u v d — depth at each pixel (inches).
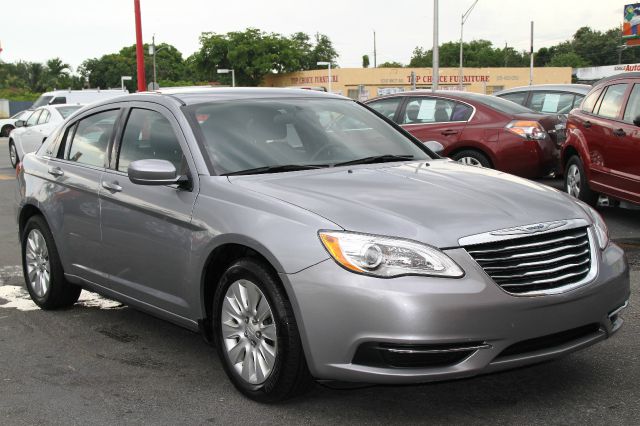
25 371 176.2
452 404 151.3
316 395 157.2
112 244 191.3
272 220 147.3
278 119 190.2
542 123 414.6
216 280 166.4
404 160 191.6
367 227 138.9
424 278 132.7
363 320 132.4
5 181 600.7
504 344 135.1
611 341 186.9
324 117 198.4
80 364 180.4
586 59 4756.4
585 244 150.3
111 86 4520.2
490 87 2977.4
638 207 377.7
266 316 148.4
